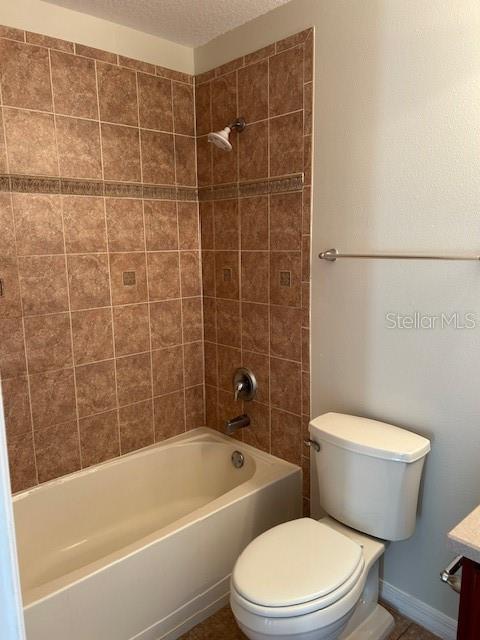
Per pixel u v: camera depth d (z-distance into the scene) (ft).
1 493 1.62
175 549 5.82
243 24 7.04
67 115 6.67
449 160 5.12
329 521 6.12
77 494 7.24
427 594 5.99
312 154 6.41
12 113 6.19
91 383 7.37
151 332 8.00
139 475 7.89
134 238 7.59
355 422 6.09
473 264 5.08
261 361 7.68
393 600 6.34
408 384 5.82
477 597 3.24
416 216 5.48
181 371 8.52
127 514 7.81
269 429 7.72
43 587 4.91
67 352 7.06
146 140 7.55
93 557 7.00
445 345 5.43
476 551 3.14
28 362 6.69
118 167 7.27
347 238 6.18
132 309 7.71
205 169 8.10
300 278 6.84
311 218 6.56
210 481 8.36
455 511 5.58
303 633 4.38
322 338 6.70
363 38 5.65
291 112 6.59
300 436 7.25
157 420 8.28
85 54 6.75
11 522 1.66
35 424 6.85
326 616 4.44
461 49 4.89
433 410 5.63
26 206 6.43
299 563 4.88
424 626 6.03
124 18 6.84
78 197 6.90
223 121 7.63
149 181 7.66
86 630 5.13
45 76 6.42
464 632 3.36
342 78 5.93
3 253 6.30
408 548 6.09
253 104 7.09
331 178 6.24
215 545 6.28
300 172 6.60
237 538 6.55
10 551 1.66
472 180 4.99
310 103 6.33
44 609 4.77
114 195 7.27
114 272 7.43
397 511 5.44
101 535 7.45
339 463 5.80
